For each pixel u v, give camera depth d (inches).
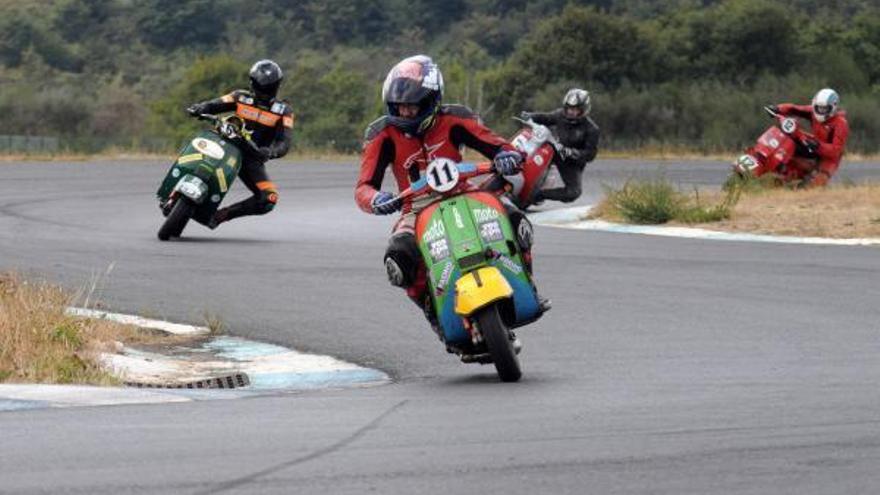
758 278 2140.7
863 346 1519.4
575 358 1486.2
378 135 1390.3
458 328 1326.3
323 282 2122.3
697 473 853.8
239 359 1533.0
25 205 3499.0
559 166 3540.8
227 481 837.2
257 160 2719.0
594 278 2166.6
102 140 6683.1
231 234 2883.9
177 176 2689.5
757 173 3823.8
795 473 850.1
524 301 1336.1
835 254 2471.7
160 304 1908.2
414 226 1354.6
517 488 818.2
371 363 1512.1
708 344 1562.5
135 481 836.6
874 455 898.7
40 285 1807.3
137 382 1352.1
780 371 1350.9
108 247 2551.7
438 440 972.6
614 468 869.8
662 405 1131.3
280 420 1063.6
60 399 1175.6
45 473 856.9
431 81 1353.3
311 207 3722.9
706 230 2989.7
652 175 5310.0
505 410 1115.9
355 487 821.9
